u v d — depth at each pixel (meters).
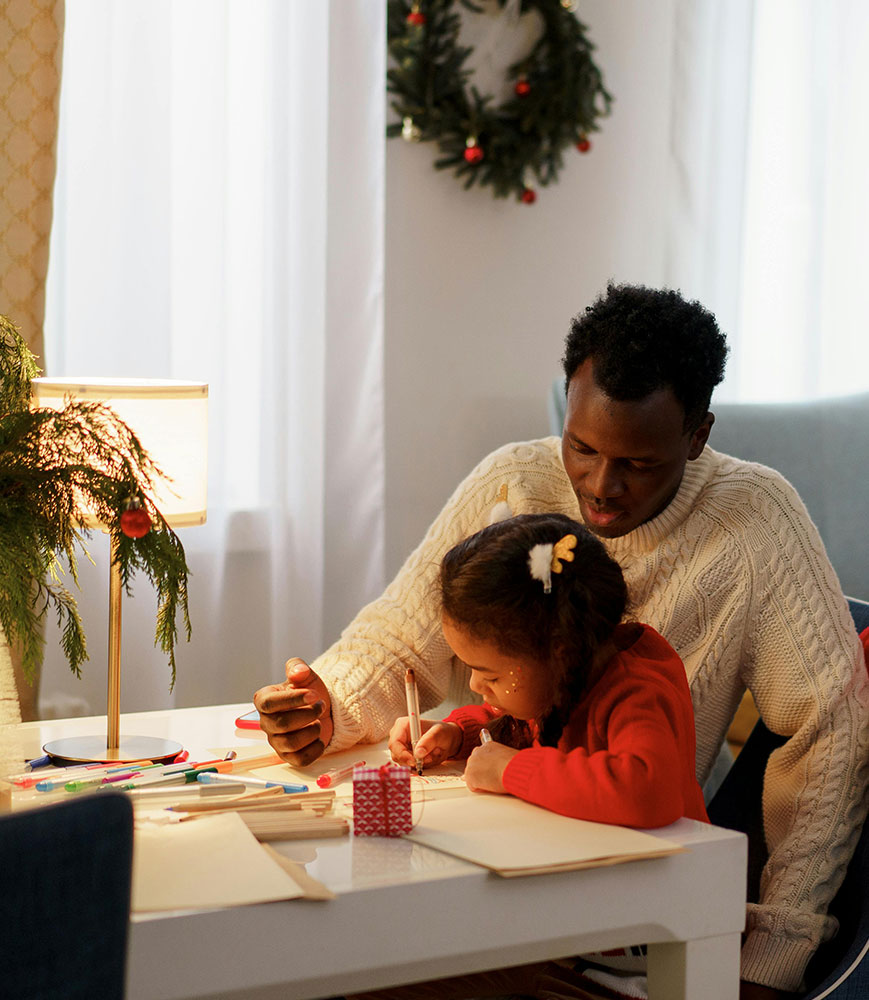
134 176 2.16
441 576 1.06
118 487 1.04
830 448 2.40
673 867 0.88
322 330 2.39
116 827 0.61
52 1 2.01
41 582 1.06
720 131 2.85
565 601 1.01
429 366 2.71
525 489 1.42
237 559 2.38
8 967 0.58
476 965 0.82
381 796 0.88
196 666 2.29
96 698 2.16
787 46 2.92
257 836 0.87
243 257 2.33
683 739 1.03
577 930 0.84
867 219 2.98
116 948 0.62
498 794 1.02
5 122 2.01
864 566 2.34
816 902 1.17
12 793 1.00
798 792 1.23
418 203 2.65
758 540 1.30
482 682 1.05
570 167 2.83
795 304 2.95
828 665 1.25
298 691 1.12
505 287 2.78
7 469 1.04
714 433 2.36
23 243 2.04
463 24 2.65
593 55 2.82
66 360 2.15
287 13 2.30
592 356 1.20
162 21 2.16
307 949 0.76
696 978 0.90
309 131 2.36
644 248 2.95
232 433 2.35
